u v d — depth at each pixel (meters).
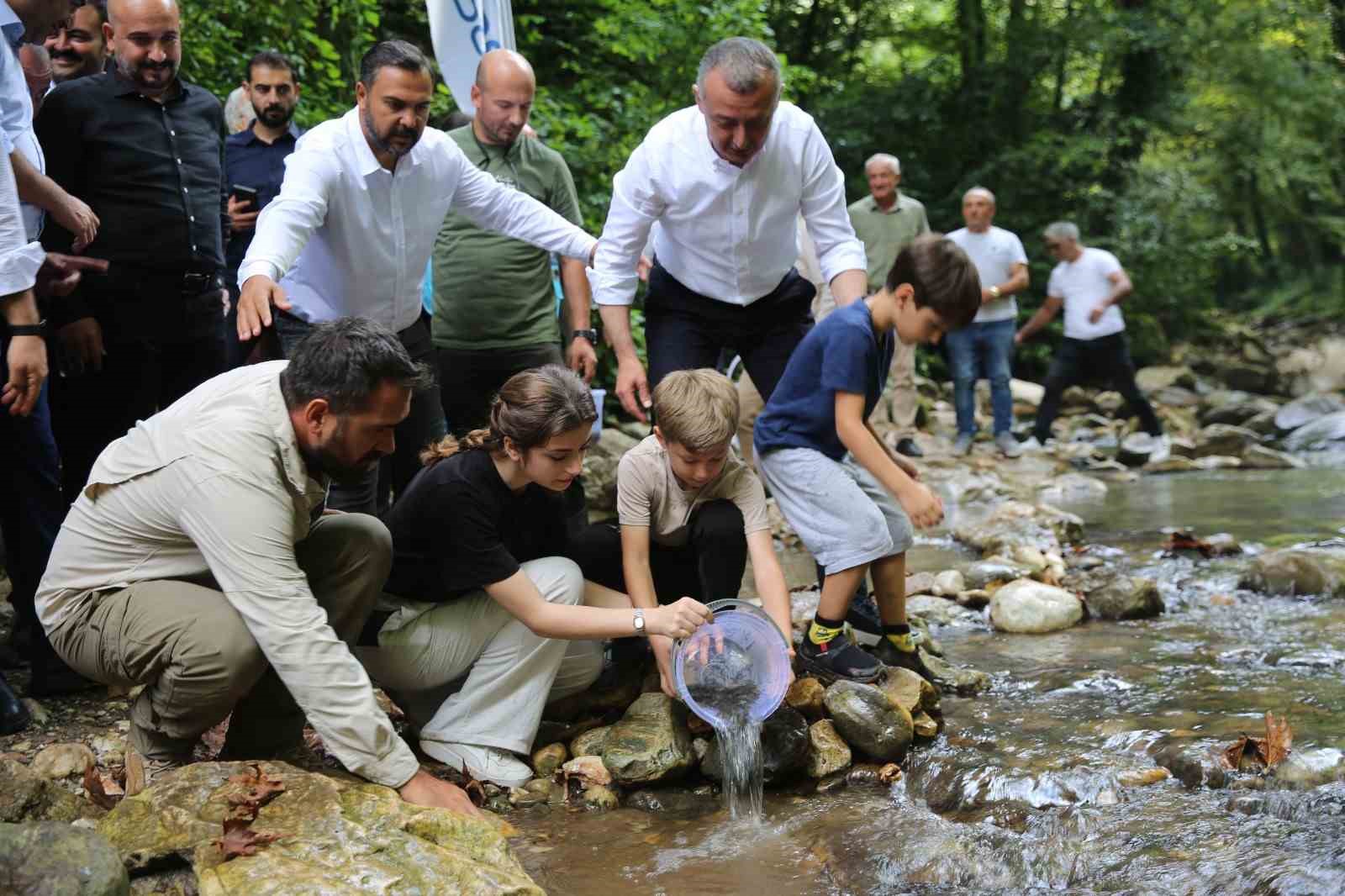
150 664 2.85
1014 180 16.78
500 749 3.28
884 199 9.23
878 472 3.48
